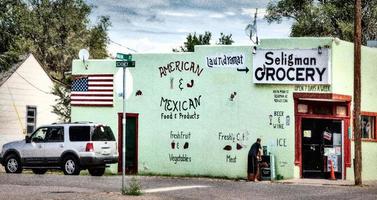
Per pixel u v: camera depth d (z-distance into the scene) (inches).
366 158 1125.1
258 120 1067.9
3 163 1091.9
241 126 1080.8
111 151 1056.2
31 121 1776.6
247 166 1050.7
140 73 1166.3
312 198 737.6
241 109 1082.1
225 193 776.9
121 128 1178.0
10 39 1606.8
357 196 765.9
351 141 1076.5
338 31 1871.3
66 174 1037.2
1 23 1573.6
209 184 908.6
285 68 1054.4
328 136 1066.1
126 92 716.0
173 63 1140.5
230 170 1084.5
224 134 1093.1
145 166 1155.3
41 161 1058.7
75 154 1029.8
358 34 937.5
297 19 1948.8
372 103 1147.3
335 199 729.0
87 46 2274.9
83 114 1206.9
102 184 861.8
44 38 2234.3
